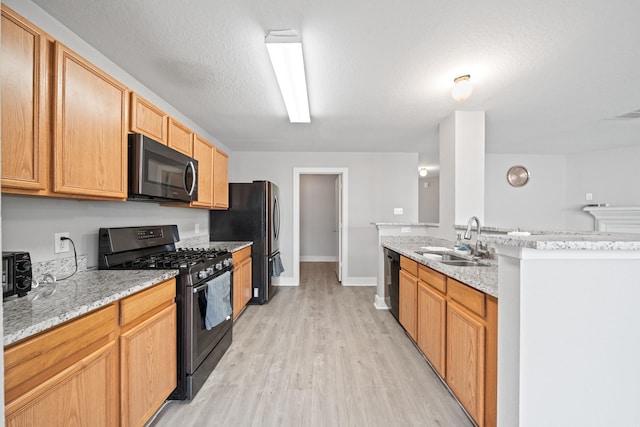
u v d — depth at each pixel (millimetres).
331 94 2488
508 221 5297
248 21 1574
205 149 2873
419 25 1599
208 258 2178
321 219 7301
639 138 4105
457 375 1683
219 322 2078
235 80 2266
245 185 3814
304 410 1719
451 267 1876
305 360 2289
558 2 1427
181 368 1793
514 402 1039
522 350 1007
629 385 1016
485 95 2518
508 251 1067
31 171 1149
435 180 8070
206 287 1974
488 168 5301
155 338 1544
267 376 2066
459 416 1673
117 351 1289
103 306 1207
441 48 1814
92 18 1558
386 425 1604
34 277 1481
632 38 1698
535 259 997
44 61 1198
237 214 3803
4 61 1054
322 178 7289
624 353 1012
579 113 2998
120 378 1296
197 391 1865
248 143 4223
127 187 1722
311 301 3857
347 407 1747
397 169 4777
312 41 1744
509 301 1071
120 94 1655
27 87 1133
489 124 3406
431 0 1417
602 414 1020
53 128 1240
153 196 1884
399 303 2895
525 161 5316
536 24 1583
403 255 2768
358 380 2021
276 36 1656
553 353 1009
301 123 3287
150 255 2309
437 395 1862
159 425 1593
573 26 1596
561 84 2309
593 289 1007
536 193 5305
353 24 1593
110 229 1902
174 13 1515
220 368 2168
